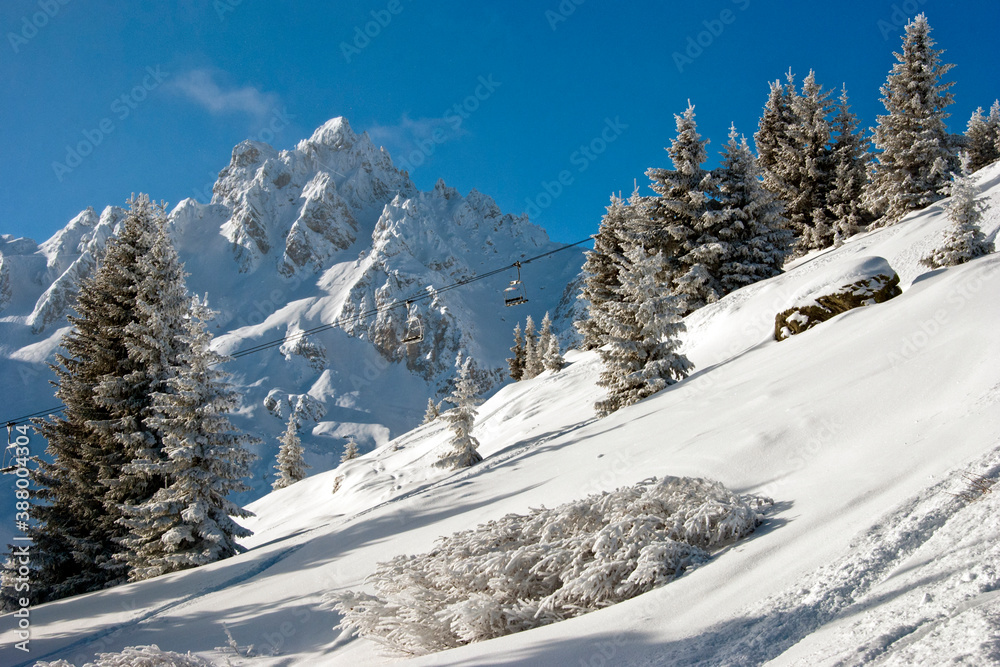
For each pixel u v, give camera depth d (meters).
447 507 12.24
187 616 10.45
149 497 20.86
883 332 10.06
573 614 4.89
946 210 15.48
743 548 4.66
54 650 9.95
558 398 31.03
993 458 4.23
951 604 2.73
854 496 4.80
